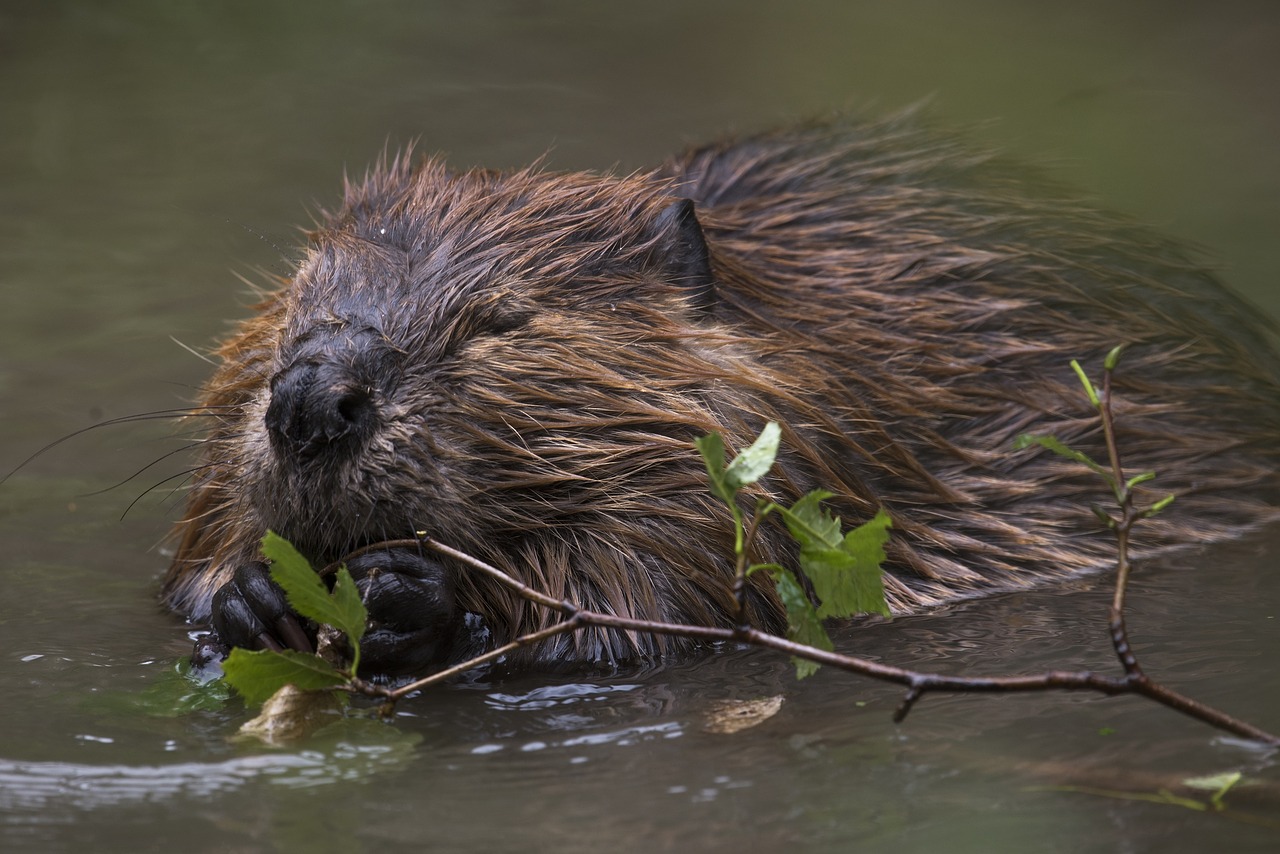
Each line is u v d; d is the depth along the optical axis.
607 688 6.14
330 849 4.43
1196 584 7.50
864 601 5.25
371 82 17.75
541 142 15.28
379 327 6.54
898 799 4.70
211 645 6.49
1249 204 12.09
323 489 6.18
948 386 8.28
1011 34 16.81
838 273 8.48
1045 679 4.85
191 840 4.53
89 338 11.64
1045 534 8.09
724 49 18.23
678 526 6.69
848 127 10.95
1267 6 17.73
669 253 7.38
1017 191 10.05
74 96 17.47
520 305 6.82
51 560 8.29
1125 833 4.40
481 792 4.90
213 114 16.83
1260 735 5.00
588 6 20.66
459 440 6.44
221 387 7.43
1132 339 8.98
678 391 6.94
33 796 4.90
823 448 7.26
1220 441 8.91
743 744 5.30
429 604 6.20
